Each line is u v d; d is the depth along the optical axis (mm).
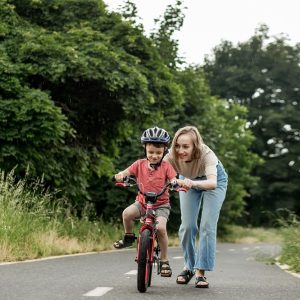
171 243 26734
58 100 20078
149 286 7816
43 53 18344
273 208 59812
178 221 31734
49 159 18078
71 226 17234
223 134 35844
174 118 31484
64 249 14578
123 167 28406
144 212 7910
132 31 21766
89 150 21328
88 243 16531
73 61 18141
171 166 7938
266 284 8617
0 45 18188
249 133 47219
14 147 17047
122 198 29375
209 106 35312
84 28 19812
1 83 17109
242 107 47969
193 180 8289
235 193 41125
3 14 19219
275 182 59219
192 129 8055
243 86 63344
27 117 16703
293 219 16266
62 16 21172
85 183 19875
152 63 22016
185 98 33219
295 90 62562
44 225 15172
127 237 7836
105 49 19188
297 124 60594
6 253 11586
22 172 17641
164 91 21781
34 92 17141
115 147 22750
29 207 15961
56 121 16969
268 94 62969
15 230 12812
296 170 59812
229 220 42281
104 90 19906
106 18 21703
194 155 8000
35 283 7738
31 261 11453
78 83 19594
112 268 10633
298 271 11836
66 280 8195
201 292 7406
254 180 46688
